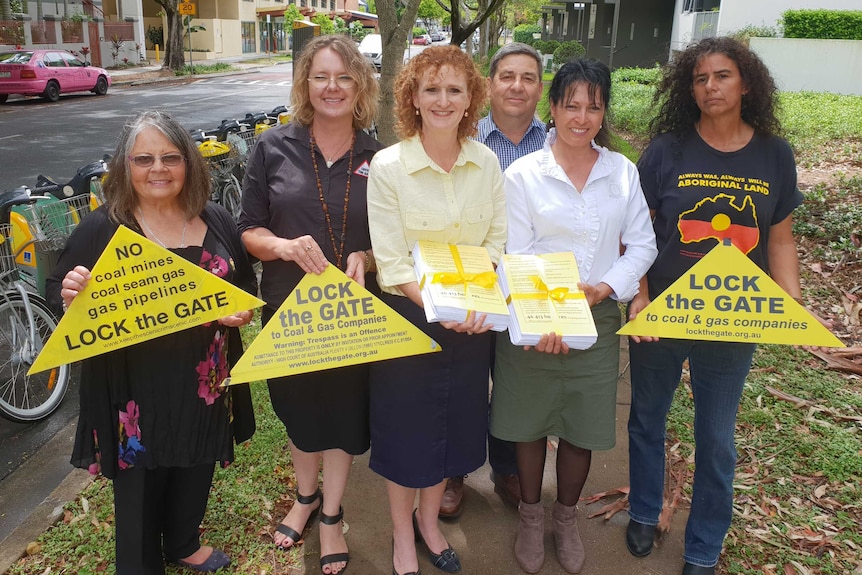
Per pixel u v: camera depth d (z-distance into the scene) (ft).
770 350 15.47
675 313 8.05
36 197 14.33
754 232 8.08
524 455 8.98
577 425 8.67
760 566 9.20
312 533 9.71
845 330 16.49
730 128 8.12
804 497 10.59
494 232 8.32
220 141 24.53
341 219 8.50
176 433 7.82
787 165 8.11
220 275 7.96
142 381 7.64
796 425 12.50
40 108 56.44
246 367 7.63
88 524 9.84
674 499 10.57
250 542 9.50
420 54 7.60
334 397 8.57
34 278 14.48
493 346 10.00
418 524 9.46
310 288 7.77
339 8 232.32
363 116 8.57
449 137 7.70
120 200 7.56
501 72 9.80
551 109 8.16
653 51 94.79
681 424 12.55
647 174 8.59
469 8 70.44
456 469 8.48
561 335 7.60
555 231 8.30
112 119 50.16
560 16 116.78
